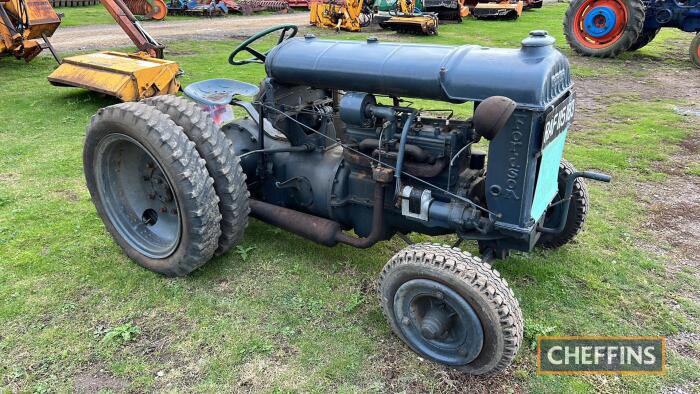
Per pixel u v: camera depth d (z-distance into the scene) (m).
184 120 3.44
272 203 4.03
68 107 7.74
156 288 3.52
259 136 3.82
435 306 2.86
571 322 3.33
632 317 3.39
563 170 3.72
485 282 2.61
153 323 3.20
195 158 3.28
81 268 3.70
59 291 3.45
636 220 4.66
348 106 3.14
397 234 3.94
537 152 2.68
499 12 19.81
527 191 2.74
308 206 3.75
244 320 3.25
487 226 2.88
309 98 3.85
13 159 5.67
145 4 19.38
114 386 2.74
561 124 2.88
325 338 3.12
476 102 2.75
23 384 2.73
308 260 3.90
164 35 15.35
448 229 3.36
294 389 2.75
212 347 3.02
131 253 3.75
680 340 3.20
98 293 3.45
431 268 2.71
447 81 2.79
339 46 3.32
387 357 2.99
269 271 3.76
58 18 10.57
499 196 2.80
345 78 3.15
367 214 3.53
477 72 2.72
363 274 3.75
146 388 2.73
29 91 8.63
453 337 2.86
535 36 2.72
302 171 3.74
